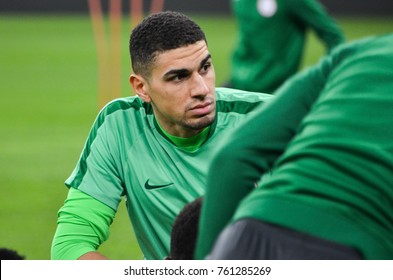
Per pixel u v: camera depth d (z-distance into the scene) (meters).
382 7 82.81
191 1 84.50
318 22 22.59
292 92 7.06
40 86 47.19
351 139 6.65
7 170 26.19
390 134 6.66
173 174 10.09
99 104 35.47
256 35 22.98
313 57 55.72
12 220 20.30
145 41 9.49
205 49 9.39
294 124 6.98
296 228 6.57
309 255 6.48
